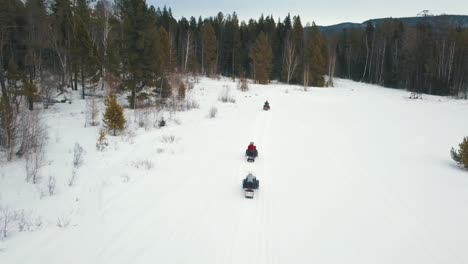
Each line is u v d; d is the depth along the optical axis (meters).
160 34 38.62
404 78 74.00
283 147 20.30
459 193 14.13
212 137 21.41
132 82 29.28
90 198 11.70
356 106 41.47
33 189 11.97
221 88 47.94
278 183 14.38
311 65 65.44
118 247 9.00
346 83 76.31
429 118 34.81
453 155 18.70
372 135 25.53
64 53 34.28
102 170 14.34
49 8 34.53
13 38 31.91
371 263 8.96
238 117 28.84
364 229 10.75
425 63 68.00
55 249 8.74
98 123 22.66
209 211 11.38
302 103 40.97
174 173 14.70
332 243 9.84
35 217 10.17
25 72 30.83
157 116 26.00
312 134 24.48
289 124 27.53
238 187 13.67
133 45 28.45
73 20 32.78
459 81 66.56
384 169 17.16
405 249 9.73
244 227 10.47
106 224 10.12
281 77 72.81
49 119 23.22
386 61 83.44
